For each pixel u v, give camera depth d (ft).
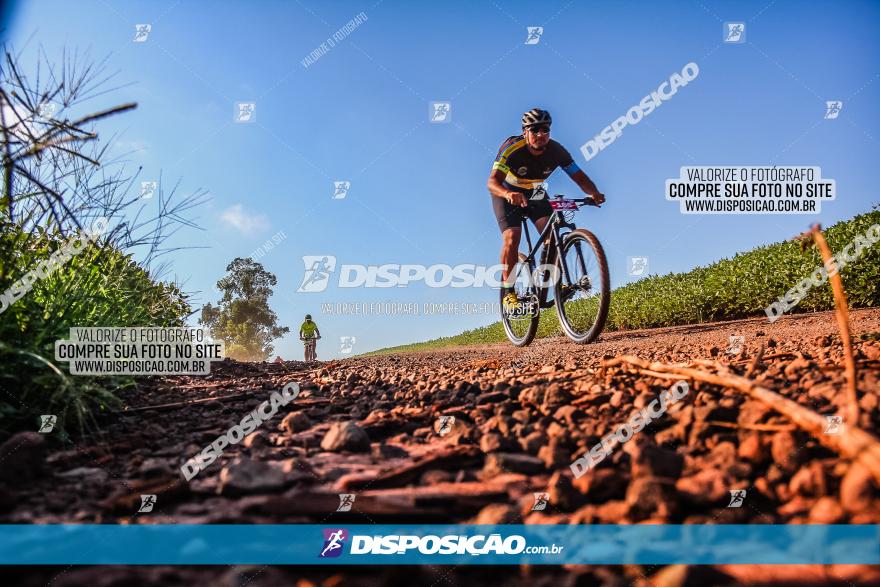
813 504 4.38
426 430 7.88
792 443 4.95
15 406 7.80
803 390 7.16
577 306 28.68
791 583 3.48
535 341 35.17
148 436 8.13
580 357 16.87
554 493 4.92
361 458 6.77
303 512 4.95
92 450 7.35
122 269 12.62
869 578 3.42
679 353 15.19
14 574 3.90
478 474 5.93
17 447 6.04
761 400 5.79
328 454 6.99
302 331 48.01
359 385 12.74
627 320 43.39
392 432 8.09
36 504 5.30
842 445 4.36
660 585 3.55
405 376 13.64
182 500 5.40
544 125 17.83
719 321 37.55
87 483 5.91
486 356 25.18
